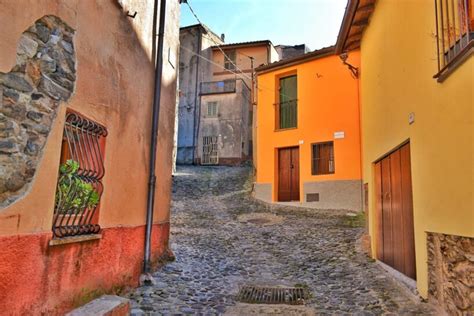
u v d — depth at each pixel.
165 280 5.06
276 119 13.19
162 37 5.66
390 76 5.36
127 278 4.45
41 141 2.84
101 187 3.82
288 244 7.76
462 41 3.22
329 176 11.45
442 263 3.58
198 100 23.22
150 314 3.74
